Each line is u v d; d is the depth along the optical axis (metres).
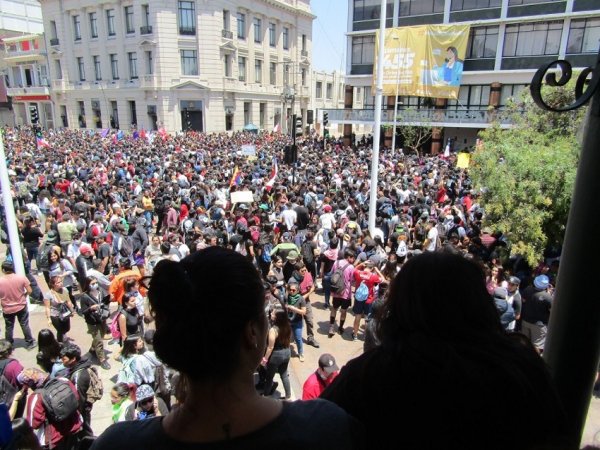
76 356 4.77
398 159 28.23
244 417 1.03
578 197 1.53
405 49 32.75
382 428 1.13
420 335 1.16
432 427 1.07
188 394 1.07
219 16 47.06
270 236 10.41
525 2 30.47
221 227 11.62
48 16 53.47
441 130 35.41
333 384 1.30
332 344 8.26
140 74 47.78
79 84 53.38
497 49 32.44
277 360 5.99
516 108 10.64
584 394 1.60
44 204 14.63
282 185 17.55
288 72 59.03
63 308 7.23
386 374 1.15
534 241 8.94
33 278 9.91
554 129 9.83
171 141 36.16
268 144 36.97
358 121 39.12
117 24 48.16
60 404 4.09
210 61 47.28
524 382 1.05
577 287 1.54
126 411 4.71
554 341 1.62
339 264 8.45
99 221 11.70
